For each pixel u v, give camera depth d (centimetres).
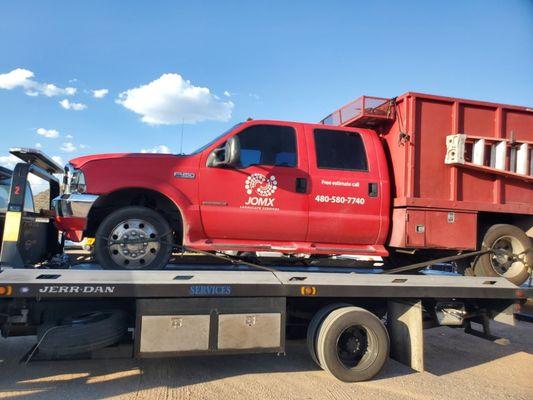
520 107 635
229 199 551
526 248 637
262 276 519
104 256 516
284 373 540
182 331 479
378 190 592
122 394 450
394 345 577
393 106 617
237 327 494
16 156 548
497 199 620
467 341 763
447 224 596
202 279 490
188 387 477
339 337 524
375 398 475
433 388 518
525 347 736
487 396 501
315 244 577
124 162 535
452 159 593
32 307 480
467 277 595
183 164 546
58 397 436
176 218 575
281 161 573
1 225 549
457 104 608
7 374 498
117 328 478
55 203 532
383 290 548
